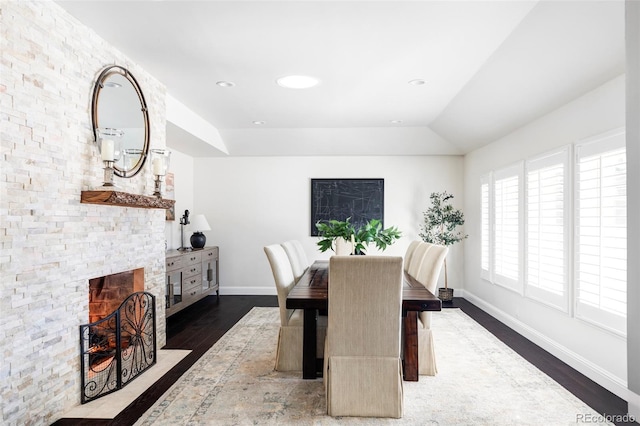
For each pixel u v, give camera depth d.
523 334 4.00
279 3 2.31
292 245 4.23
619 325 2.63
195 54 3.02
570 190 3.20
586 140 2.98
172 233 5.56
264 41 2.79
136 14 2.42
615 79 2.70
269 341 3.87
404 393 2.69
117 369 2.74
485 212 5.19
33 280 2.13
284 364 3.09
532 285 3.84
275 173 6.24
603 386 2.78
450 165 6.13
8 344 1.97
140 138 3.23
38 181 2.16
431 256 3.29
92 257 2.62
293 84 3.70
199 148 5.55
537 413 2.41
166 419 2.33
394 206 6.14
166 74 3.43
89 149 2.59
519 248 4.12
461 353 3.48
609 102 2.76
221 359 3.36
